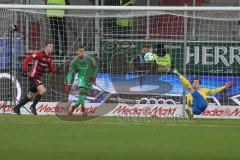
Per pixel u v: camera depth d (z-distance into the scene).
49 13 44.91
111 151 27.14
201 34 44.19
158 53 44.19
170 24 44.50
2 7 41.66
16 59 44.50
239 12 43.91
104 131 33.81
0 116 41.75
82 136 31.73
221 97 42.69
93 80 42.12
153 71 43.66
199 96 41.72
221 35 44.19
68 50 45.84
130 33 45.34
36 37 45.44
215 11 42.38
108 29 45.62
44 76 43.38
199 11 42.53
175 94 43.03
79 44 42.88
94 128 35.12
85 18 45.72
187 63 43.91
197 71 43.75
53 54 45.62
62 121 38.91
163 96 43.22
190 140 30.66
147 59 43.84
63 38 45.94
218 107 42.59
